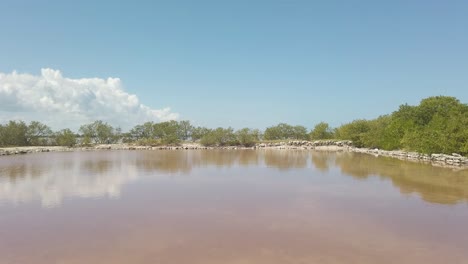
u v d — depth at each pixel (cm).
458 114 4556
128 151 6544
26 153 5878
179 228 1406
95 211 1669
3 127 7194
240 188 2291
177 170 3266
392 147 5566
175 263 1062
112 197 1994
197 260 1084
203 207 1758
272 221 1507
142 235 1319
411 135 4778
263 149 7288
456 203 1834
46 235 1321
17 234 1334
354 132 7581
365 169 3325
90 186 2348
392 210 1692
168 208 1734
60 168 3409
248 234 1332
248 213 1641
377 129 6681
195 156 5112
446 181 2538
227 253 1141
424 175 2862
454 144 3956
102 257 1110
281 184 2452
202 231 1367
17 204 1811
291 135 9419
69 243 1236
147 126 8881
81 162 4069
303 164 3862
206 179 2686
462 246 1207
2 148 6284
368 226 1434
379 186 2355
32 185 2380
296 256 1116
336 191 2184
